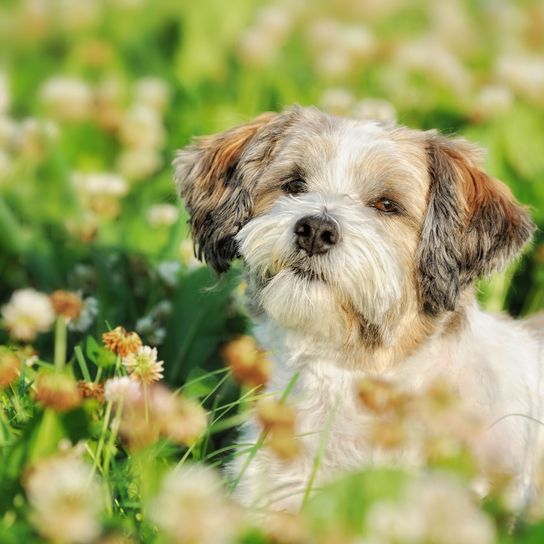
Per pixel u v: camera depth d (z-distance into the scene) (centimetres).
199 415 645
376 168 766
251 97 1527
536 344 814
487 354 768
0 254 1108
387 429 603
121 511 600
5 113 1521
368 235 721
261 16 1819
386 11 2058
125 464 649
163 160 1381
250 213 816
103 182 1191
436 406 589
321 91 1541
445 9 1958
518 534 632
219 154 874
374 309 722
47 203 1195
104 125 1412
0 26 1956
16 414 682
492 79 1472
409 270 762
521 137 1291
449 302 757
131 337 694
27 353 832
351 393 750
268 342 787
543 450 763
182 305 923
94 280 1041
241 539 524
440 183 780
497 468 694
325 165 775
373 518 489
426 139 808
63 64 1789
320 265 717
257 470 727
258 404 723
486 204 804
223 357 909
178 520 476
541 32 1869
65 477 504
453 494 477
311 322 735
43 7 1973
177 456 767
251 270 754
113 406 689
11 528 523
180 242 1037
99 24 1942
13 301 859
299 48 1789
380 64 1591
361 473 525
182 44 1741
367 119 834
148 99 1495
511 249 814
